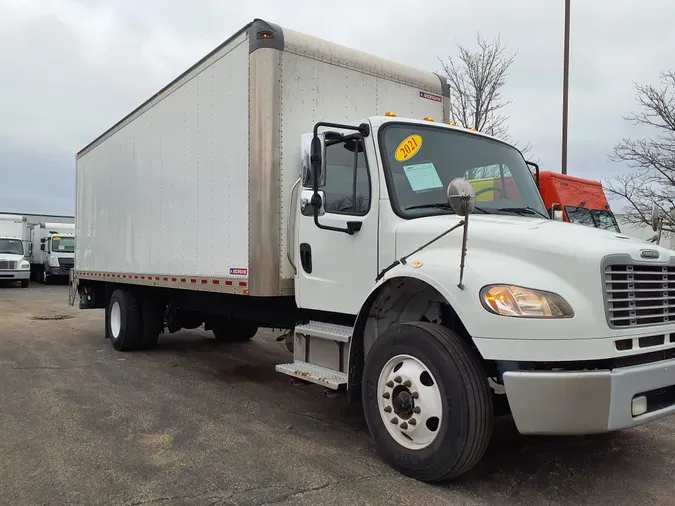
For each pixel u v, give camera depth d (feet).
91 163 32.68
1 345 30.73
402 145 14.85
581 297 10.82
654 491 11.93
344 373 14.85
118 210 28.25
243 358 27.43
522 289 10.98
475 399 11.17
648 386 10.98
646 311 11.69
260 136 16.90
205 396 19.75
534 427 10.61
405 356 12.41
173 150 22.44
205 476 12.43
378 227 14.21
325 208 15.60
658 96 49.98
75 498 11.32
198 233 20.58
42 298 67.15
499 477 12.53
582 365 10.77
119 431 15.65
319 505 11.00
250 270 17.34
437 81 21.45
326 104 18.17
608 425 10.43
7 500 11.23
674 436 15.53
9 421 16.49
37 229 105.91
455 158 15.69
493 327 10.97
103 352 28.71
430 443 11.76
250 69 17.29
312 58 17.88
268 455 13.79
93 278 32.17
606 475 12.75
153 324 28.68
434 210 14.25
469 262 11.80
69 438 15.01
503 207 15.67
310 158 13.98
